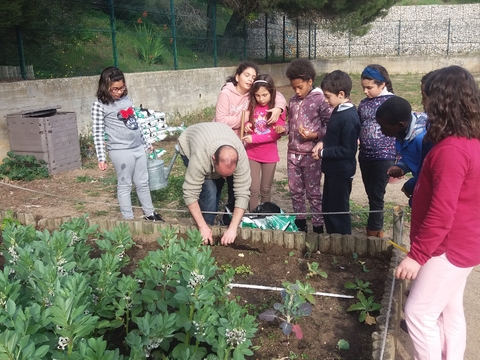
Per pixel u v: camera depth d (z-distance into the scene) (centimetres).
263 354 307
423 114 330
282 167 904
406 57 2755
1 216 509
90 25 1284
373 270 407
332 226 455
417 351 273
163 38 1462
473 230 249
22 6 890
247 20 1938
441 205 236
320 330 332
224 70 1628
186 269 278
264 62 2169
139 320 261
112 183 778
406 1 3584
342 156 425
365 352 308
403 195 695
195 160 391
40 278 272
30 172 798
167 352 292
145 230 471
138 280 330
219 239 456
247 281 394
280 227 487
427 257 245
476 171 238
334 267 415
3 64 980
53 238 316
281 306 328
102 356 208
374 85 450
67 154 852
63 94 983
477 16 3142
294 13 1983
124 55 1341
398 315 345
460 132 236
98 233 450
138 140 541
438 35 2958
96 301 296
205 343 296
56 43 1146
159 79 1305
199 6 1641
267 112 511
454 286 258
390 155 456
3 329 233
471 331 361
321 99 477
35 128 804
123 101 531
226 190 725
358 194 709
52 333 251
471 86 237
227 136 397
